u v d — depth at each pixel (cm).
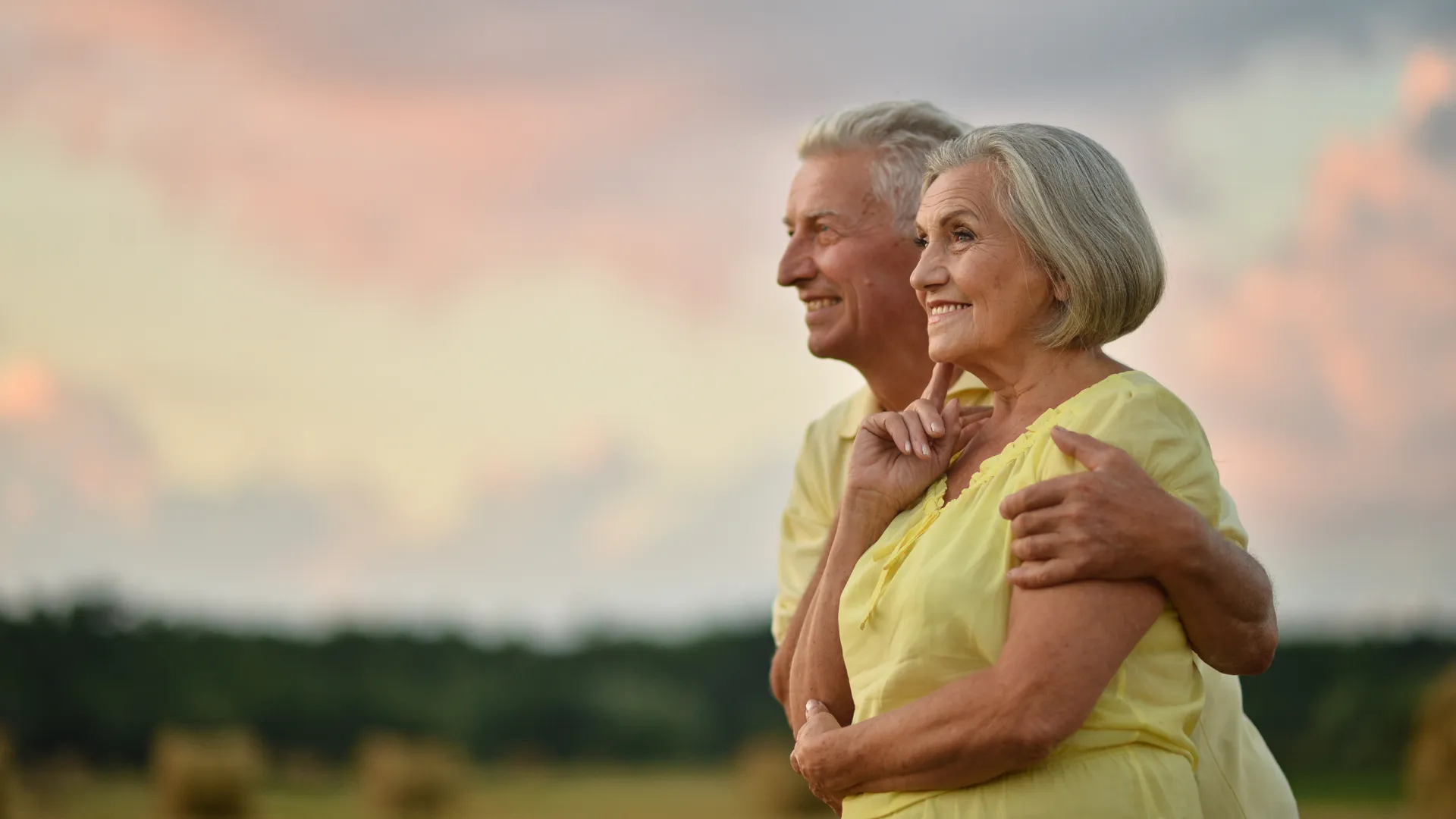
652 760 5041
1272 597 217
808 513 342
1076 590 201
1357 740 2892
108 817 3070
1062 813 203
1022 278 222
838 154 329
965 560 213
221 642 4828
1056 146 222
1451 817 1989
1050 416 220
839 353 331
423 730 4919
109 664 4653
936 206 228
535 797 3681
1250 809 286
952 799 209
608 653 5184
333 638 5038
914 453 242
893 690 215
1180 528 201
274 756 4803
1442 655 2983
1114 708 206
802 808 3019
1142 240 221
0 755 3175
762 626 5209
